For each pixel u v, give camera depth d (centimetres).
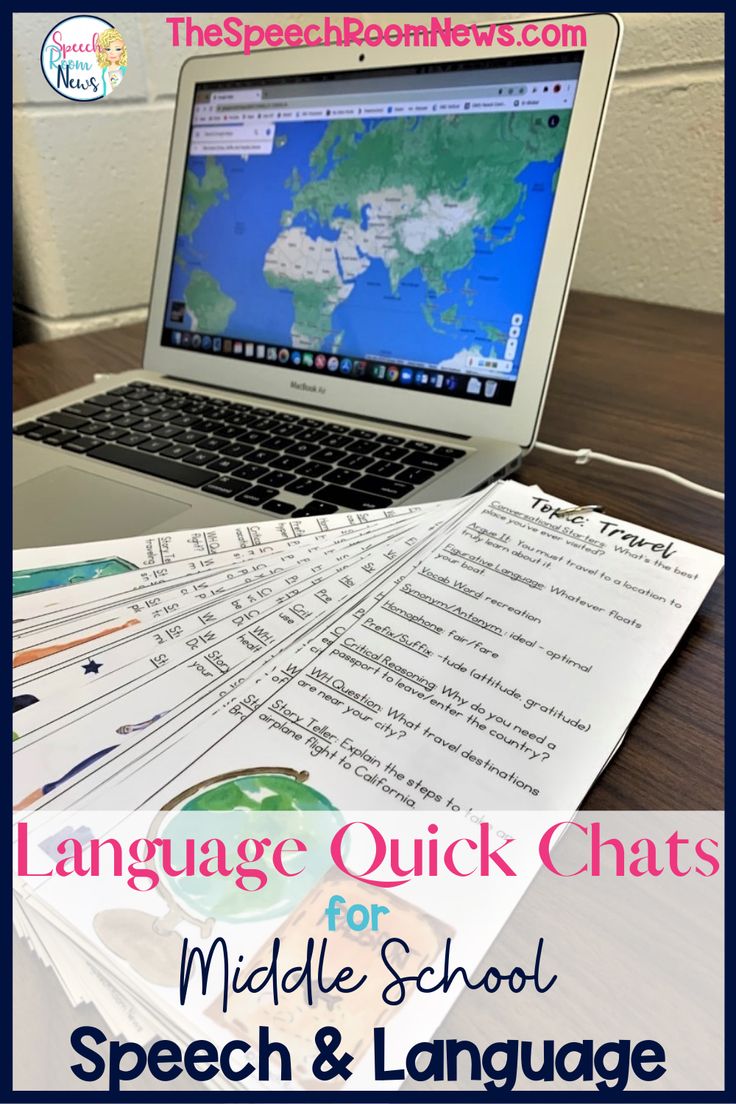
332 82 52
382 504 40
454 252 48
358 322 52
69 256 86
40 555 36
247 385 57
